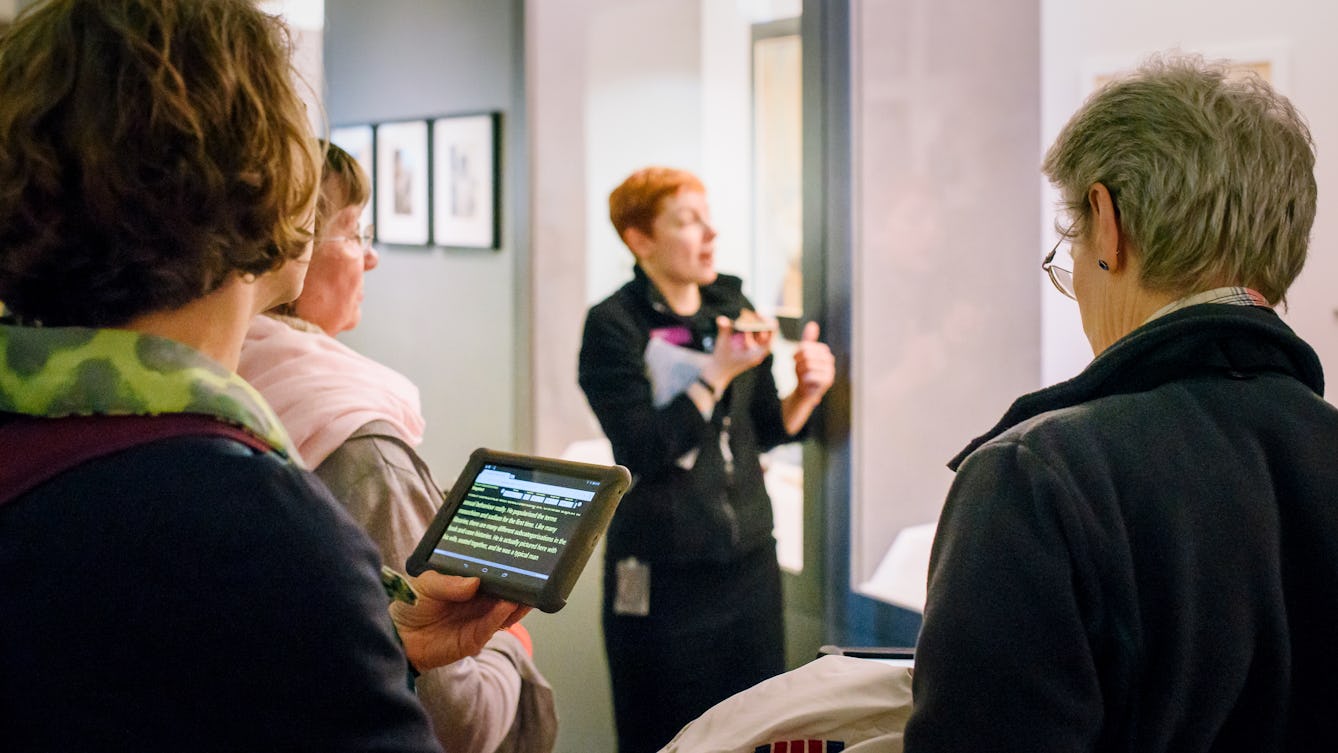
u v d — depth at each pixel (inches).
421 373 151.9
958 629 34.2
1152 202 37.3
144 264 26.5
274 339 54.8
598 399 105.8
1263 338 37.6
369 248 61.5
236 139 26.9
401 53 150.9
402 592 32.2
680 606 106.1
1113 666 34.0
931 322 141.1
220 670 24.5
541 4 122.7
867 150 135.0
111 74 25.8
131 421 25.9
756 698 44.7
